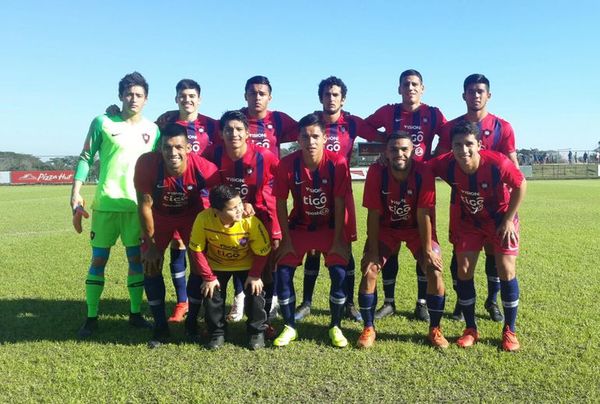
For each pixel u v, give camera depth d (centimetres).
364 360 402
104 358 408
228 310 559
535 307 528
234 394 342
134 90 502
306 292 535
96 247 490
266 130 577
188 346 438
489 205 446
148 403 331
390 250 478
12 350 425
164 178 450
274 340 445
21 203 1986
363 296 443
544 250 841
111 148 500
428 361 397
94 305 479
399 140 423
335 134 568
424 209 441
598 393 336
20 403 330
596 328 461
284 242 463
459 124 436
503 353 409
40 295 608
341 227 461
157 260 447
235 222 439
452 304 566
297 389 349
